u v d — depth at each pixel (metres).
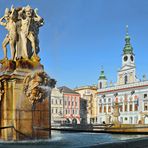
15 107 11.58
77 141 10.98
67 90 118.12
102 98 114.94
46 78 12.16
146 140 7.04
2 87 11.68
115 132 13.74
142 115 93.81
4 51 12.39
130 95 102.50
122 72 113.06
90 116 127.81
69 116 115.75
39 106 12.02
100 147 5.51
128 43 112.88
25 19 12.46
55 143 10.30
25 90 11.76
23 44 12.40
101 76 129.62
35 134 11.79
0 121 11.70
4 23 12.58
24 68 11.93
